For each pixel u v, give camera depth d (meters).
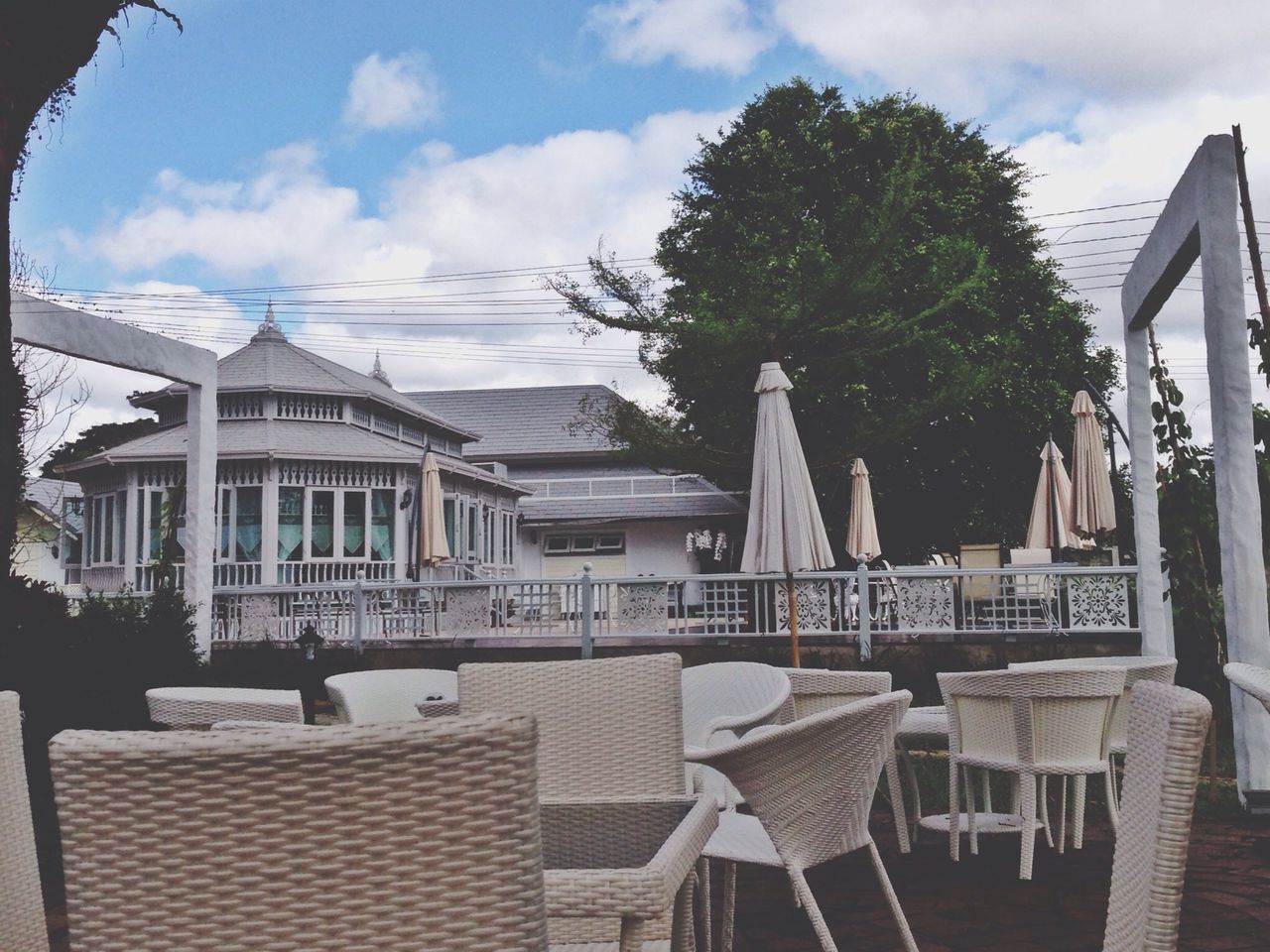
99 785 1.46
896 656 13.62
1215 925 4.07
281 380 23.06
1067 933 4.00
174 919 1.46
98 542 22.50
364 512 22.25
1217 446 6.55
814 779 3.14
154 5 5.31
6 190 4.56
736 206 23.08
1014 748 5.04
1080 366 25.17
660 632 14.81
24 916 2.13
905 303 20.12
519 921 1.46
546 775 3.19
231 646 16.45
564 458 33.09
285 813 1.45
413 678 5.07
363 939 1.45
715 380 18.34
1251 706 6.37
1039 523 14.21
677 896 2.39
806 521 8.80
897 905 3.30
